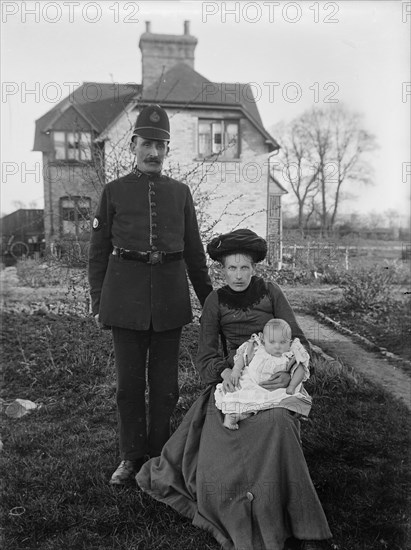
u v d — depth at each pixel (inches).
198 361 94.3
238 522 79.7
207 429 89.6
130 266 97.2
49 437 113.6
